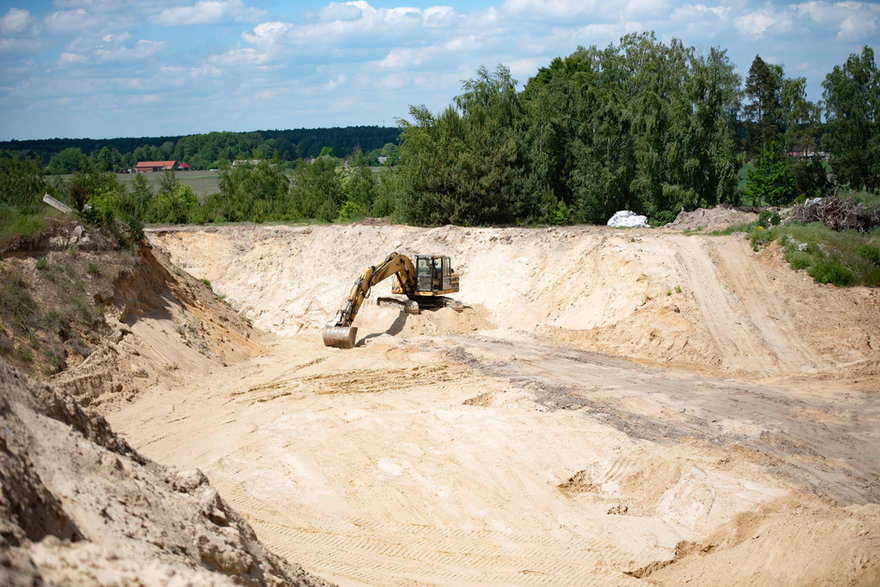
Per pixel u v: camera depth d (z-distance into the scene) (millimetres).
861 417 21828
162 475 9719
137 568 6898
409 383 25188
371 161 185000
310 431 20688
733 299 30891
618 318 31219
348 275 39594
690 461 18234
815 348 28250
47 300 23578
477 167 47375
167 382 24297
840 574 12422
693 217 43406
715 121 49750
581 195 48938
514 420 21469
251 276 40875
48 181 50688
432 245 40406
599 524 15852
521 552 14633
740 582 13242
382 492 17109
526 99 58125
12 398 8188
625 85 64062
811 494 16531
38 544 6469
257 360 28594
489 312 35906
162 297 28938
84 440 8594
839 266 31781
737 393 24156
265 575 8969
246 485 17391
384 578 13422
